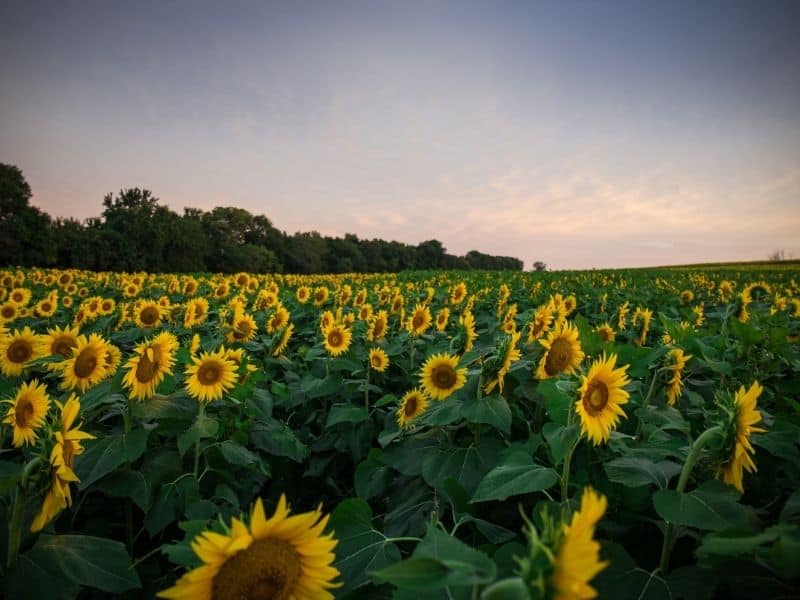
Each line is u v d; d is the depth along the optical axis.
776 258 106.88
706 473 2.41
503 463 2.74
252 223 127.12
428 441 3.63
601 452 3.13
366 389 5.38
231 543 1.40
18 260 70.38
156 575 3.16
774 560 1.38
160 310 7.59
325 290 11.45
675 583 2.02
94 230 83.56
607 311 12.92
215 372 3.49
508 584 1.10
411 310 11.02
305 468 5.04
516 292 17.53
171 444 3.72
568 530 1.12
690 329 4.07
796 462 2.67
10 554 2.12
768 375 4.23
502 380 3.38
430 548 1.48
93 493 3.45
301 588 1.49
